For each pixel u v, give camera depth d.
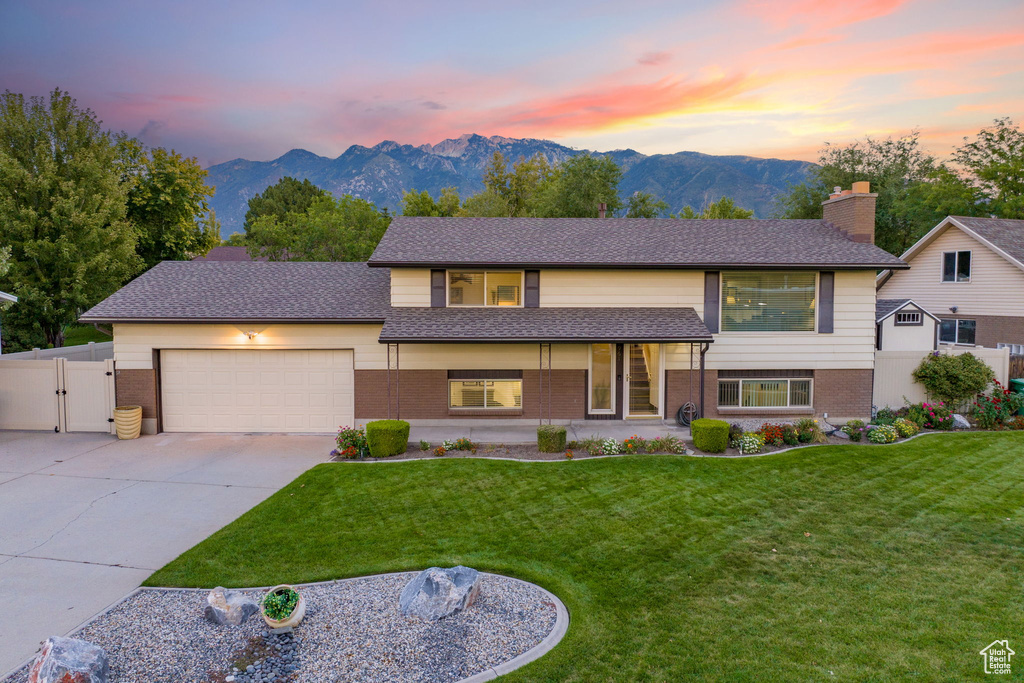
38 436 16.67
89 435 16.81
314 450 15.34
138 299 17.39
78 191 24.91
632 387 17.67
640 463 13.64
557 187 50.78
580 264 16.81
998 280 25.44
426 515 10.56
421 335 15.21
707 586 7.90
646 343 17.05
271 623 6.86
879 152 48.59
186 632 6.98
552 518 10.37
